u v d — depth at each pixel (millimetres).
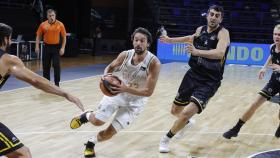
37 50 8883
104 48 21359
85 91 8828
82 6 21047
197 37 4715
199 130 5809
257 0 20125
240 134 5668
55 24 8555
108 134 4273
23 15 16812
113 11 21422
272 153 4773
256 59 15844
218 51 4375
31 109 6785
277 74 5137
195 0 20219
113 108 4199
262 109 7543
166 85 10133
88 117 4230
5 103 7215
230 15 19422
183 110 4758
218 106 7688
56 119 6125
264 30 18844
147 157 4492
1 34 2766
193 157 4539
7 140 2859
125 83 4223
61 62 14977
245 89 9938
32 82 2693
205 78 4605
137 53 4051
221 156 4625
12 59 2721
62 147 4727
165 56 16969
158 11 19969
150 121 6230
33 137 5102
